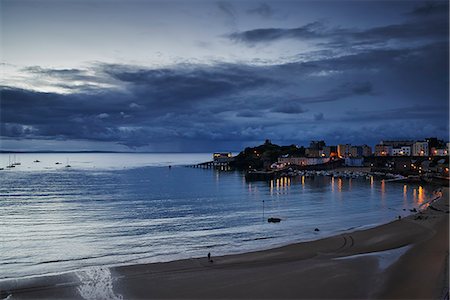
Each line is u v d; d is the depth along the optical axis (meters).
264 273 44.16
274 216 89.31
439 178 173.38
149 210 100.31
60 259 54.72
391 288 38.88
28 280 42.25
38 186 168.25
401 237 61.12
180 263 48.38
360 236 62.75
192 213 95.00
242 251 56.19
